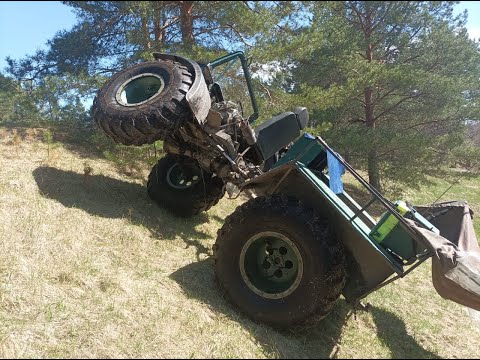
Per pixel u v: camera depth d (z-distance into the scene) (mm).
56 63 4547
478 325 3928
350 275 3109
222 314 3029
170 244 4105
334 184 3188
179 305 3006
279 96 6793
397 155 7793
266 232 3055
